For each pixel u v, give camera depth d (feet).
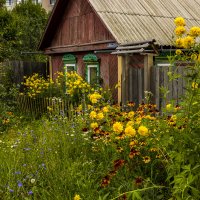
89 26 40.45
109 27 34.71
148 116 14.34
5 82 45.78
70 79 36.63
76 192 13.84
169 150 12.85
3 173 15.74
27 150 17.89
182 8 43.06
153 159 14.20
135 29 35.63
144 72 27.32
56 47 46.52
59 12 44.93
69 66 45.57
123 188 12.86
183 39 11.90
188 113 11.33
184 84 25.30
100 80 38.68
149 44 27.53
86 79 41.60
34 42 63.57
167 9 41.45
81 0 41.52
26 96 38.70
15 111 39.06
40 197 13.80
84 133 18.53
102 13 36.17
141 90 27.73
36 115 36.35
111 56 37.50
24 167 16.03
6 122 29.60
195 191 9.95
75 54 44.19
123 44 30.81
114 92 36.68
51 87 38.83
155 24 37.37
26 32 63.31
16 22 63.05
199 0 46.52
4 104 38.22
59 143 19.20
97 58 39.22
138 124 14.12
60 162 16.47
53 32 47.55
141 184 12.66
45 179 14.97
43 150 17.90
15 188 14.38
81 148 18.11
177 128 11.99
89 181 13.83
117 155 14.65
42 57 62.54
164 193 12.61
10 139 23.89
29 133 23.82
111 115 17.08
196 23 41.73
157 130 12.84
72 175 14.93
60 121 24.04
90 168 15.38
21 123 33.17
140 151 14.43
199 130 11.07
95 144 16.98
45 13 76.79
